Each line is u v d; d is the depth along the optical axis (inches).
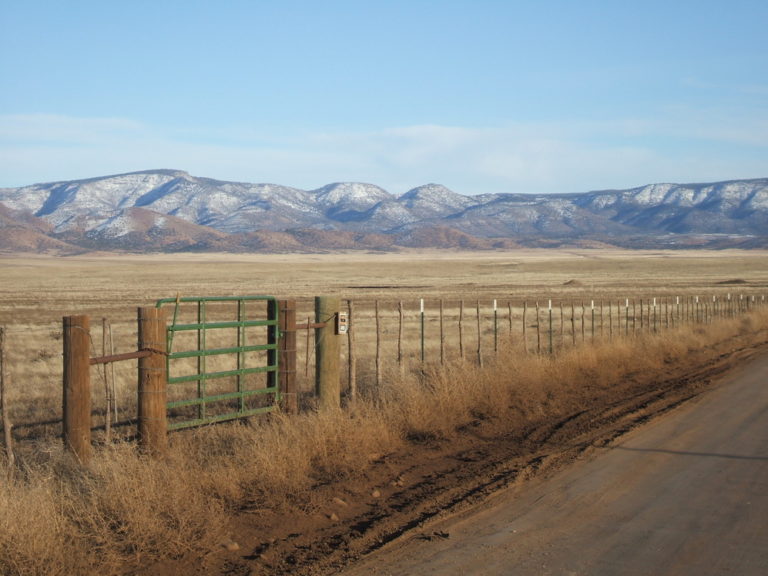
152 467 296.0
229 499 317.7
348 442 389.4
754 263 7155.5
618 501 328.8
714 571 248.2
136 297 2516.0
